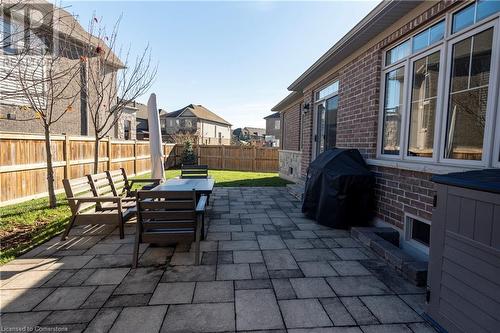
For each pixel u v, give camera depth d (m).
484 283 1.76
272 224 4.96
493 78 2.78
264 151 16.39
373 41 4.82
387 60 4.65
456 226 1.97
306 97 9.12
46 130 5.52
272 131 45.00
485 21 2.86
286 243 3.99
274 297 2.57
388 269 3.18
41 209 5.50
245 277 2.95
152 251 3.65
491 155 2.81
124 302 2.45
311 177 5.27
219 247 3.82
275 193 8.15
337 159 4.90
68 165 7.46
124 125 20.31
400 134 4.28
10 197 5.88
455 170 3.01
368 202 4.55
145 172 12.72
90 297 2.53
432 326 2.16
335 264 3.30
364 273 3.07
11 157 5.88
